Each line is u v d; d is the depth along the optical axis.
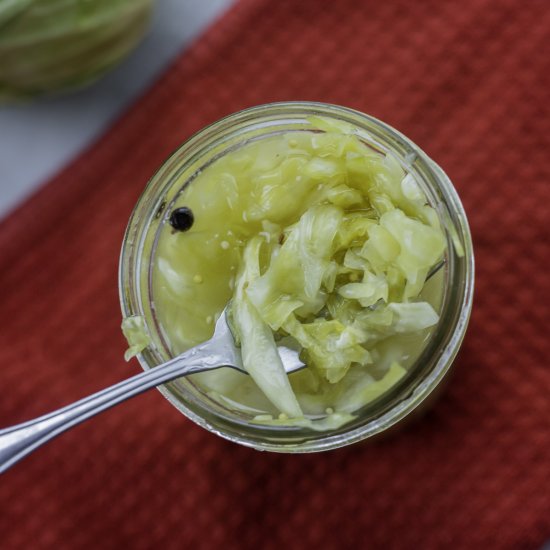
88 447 0.41
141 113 0.42
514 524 0.39
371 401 0.34
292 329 0.34
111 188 0.42
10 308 0.42
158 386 0.35
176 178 0.36
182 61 0.42
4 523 0.41
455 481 0.40
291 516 0.40
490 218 0.40
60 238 0.42
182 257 0.36
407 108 0.41
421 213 0.34
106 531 0.41
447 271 0.34
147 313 0.35
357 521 0.40
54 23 0.40
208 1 0.43
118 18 0.40
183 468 0.41
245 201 0.35
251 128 0.36
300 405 0.35
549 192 0.40
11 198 0.43
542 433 0.39
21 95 0.42
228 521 0.40
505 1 0.40
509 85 0.40
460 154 0.40
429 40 0.41
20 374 0.42
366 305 0.34
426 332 0.34
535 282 0.40
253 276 0.34
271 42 0.42
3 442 0.34
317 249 0.34
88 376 0.41
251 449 0.40
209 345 0.35
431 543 0.40
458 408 0.40
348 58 0.41
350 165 0.34
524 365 0.40
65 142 0.43
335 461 0.40
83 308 0.42
